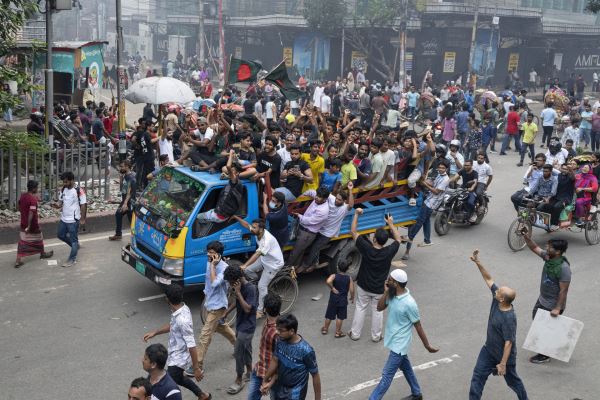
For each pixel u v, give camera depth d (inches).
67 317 370.9
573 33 1823.3
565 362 349.7
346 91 1353.3
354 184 434.0
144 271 377.4
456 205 560.7
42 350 333.1
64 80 876.6
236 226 375.2
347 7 1718.8
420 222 486.0
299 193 402.3
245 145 419.5
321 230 404.5
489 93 1105.4
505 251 524.1
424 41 1669.5
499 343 282.0
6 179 522.9
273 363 245.9
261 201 387.2
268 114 962.1
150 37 2485.2
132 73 1849.2
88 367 319.3
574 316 405.4
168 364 277.4
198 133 547.8
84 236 506.3
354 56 1715.1
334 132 510.0
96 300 394.9
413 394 302.0
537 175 534.9
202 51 1758.1
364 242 351.9
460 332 378.3
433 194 487.5
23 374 310.2
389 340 293.9
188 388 283.6
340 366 334.6
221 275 311.3
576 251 530.6
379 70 1721.2
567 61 1921.8
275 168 402.3
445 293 434.0
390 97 1285.7
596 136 919.0
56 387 301.0
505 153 929.5
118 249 481.4
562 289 330.3
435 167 556.7
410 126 1143.6
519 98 1147.3
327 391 309.7
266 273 361.1
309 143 474.3
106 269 442.6
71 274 431.2
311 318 388.5
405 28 1497.3
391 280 292.7
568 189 521.3
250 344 303.7
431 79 1528.1
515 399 312.5
